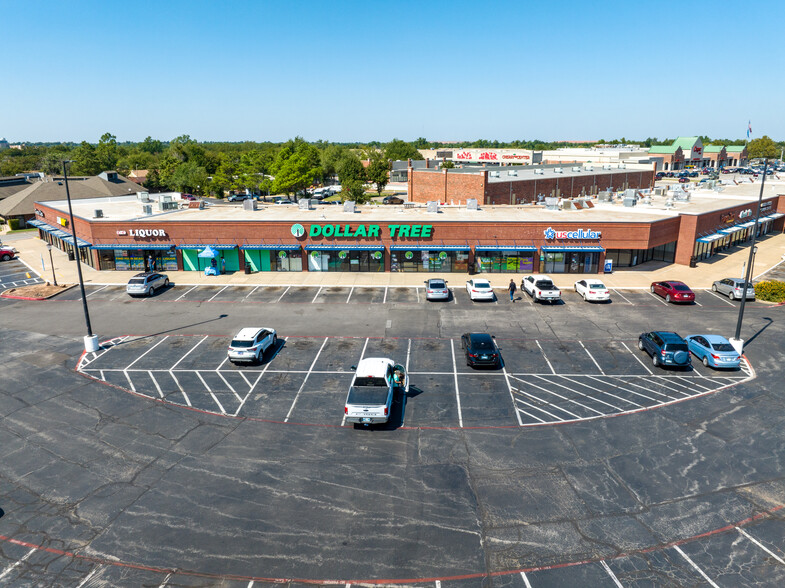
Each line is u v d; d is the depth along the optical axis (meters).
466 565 15.75
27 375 29.55
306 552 16.25
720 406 25.83
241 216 56.41
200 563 15.85
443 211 60.47
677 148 160.38
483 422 24.33
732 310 41.22
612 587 15.00
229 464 21.00
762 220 71.12
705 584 15.12
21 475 20.36
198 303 43.38
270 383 28.47
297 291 46.72
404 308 41.91
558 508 18.31
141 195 69.44
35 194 89.12
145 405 26.03
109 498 18.92
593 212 59.59
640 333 36.12
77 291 47.28
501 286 48.31
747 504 18.58
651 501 18.73
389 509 18.25
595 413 25.16
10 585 15.10
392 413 25.17
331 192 131.75
